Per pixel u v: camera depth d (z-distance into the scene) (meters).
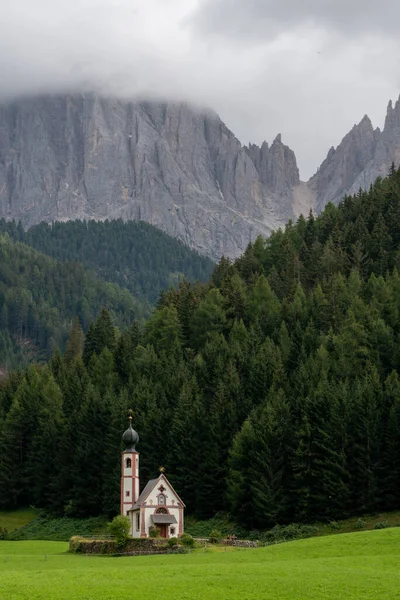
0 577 160.25
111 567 179.12
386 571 161.88
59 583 152.00
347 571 161.62
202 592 143.88
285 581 151.75
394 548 191.25
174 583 151.00
